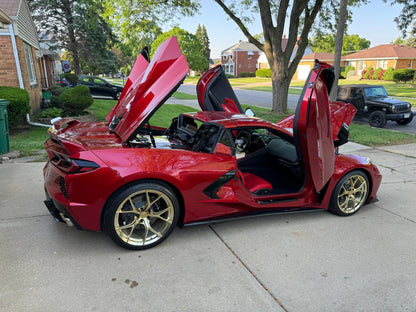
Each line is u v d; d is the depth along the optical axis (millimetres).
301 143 3223
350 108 4098
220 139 3098
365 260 2861
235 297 2295
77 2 25500
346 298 2336
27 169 5129
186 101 18859
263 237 3225
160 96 2869
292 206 3541
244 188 3248
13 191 4160
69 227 3232
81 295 2238
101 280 2414
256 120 3424
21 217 3414
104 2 13266
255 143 4074
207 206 3037
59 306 2121
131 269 2574
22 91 8195
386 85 32219
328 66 2965
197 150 3215
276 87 13758
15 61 9203
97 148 2703
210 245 3021
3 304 2109
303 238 3236
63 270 2516
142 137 3418
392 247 3121
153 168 2676
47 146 3070
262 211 3404
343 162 3730
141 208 2803
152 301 2213
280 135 3584
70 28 25844
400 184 5184
